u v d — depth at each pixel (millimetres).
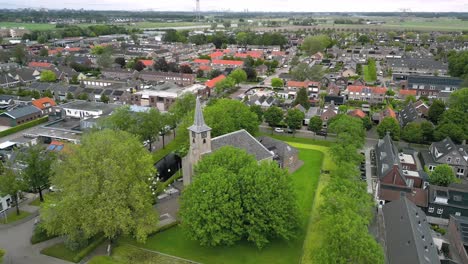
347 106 161125
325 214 63344
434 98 171000
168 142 125812
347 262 53250
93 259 62531
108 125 106125
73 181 63594
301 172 98438
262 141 104500
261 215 63969
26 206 82688
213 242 62969
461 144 110250
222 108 107250
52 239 70000
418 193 79125
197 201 63969
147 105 166125
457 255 65375
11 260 63406
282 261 63719
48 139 117375
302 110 146125
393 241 62719
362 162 104062
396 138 118375
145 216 66125
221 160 72750
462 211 74562
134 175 68625
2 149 107750
